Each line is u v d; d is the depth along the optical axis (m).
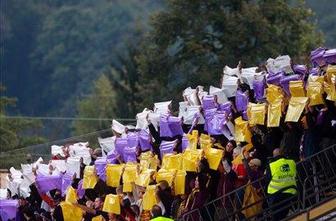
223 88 60.25
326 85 54.09
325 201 53.47
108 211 62.56
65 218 66.44
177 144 61.56
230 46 125.00
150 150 63.84
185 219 57.72
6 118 188.38
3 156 106.31
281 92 56.28
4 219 72.62
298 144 55.41
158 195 57.97
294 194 53.72
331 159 54.59
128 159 64.38
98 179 65.56
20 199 72.75
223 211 56.78
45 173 70.88
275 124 55.66
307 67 58.84
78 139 107.50
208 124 59.59
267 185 54.09
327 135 54.53
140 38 177.62
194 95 62.75
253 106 56.72
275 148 55.50
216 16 127.31
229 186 57.00
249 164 56.31
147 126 65.12
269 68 58.66
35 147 107.25
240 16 124.81
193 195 57.91
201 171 57.56
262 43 124.44
